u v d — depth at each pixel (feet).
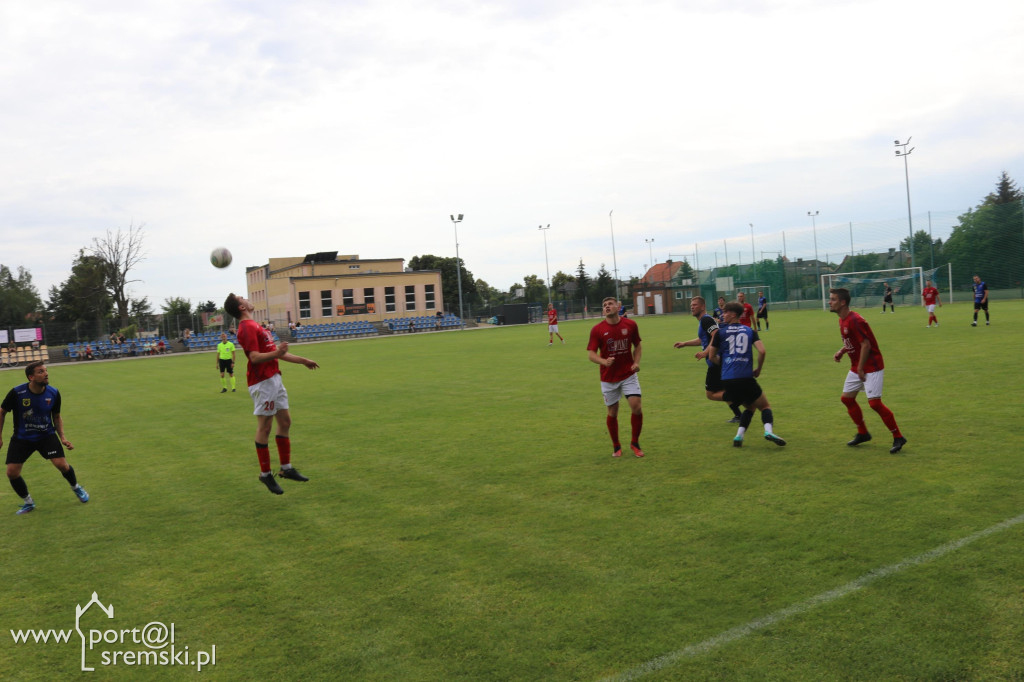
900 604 13.11
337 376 67.56
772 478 22.45
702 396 41.45
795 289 182.60
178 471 29.27
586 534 18.25
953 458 23.29
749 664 11.50
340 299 206.39
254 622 14.21
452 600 14.66
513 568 16.21
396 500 22.66
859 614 12.85
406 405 44.93
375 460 28.94
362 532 19.58
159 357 146.92
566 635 12.85
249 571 17.06
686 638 12.46
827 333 84.43
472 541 18.26
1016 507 17.89
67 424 45.80
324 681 11.80
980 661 11.14
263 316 244.42
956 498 18.95
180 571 17.35
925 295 84.33
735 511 19.26
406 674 11.86
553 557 16.75
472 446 30.73
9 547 20.11
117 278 227.81
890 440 26.71
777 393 40.34
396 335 183.42
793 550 16.07
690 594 14.19
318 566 17.11
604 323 26.89
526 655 12.23
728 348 27.14
